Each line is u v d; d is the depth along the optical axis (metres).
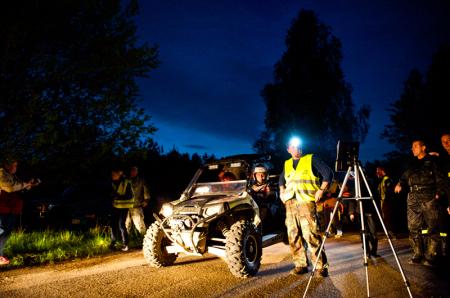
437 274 4.64
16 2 5.82
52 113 5.80
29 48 6.14
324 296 3.88
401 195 10.51
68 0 6.16
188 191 6.20
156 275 4.97
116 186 7.19
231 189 5.93
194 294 4.08
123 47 6.92
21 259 5.98
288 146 5.07
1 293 4.25
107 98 6.39
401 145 22.45
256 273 4.90
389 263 5.32
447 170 4.88
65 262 6.02
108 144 6.45
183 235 4.99
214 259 5.95
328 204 8.05
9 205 5.57
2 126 5.90
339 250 6.54
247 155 6.43
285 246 7.34
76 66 6.38
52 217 10.34
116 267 5.54
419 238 5.25
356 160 3.91
